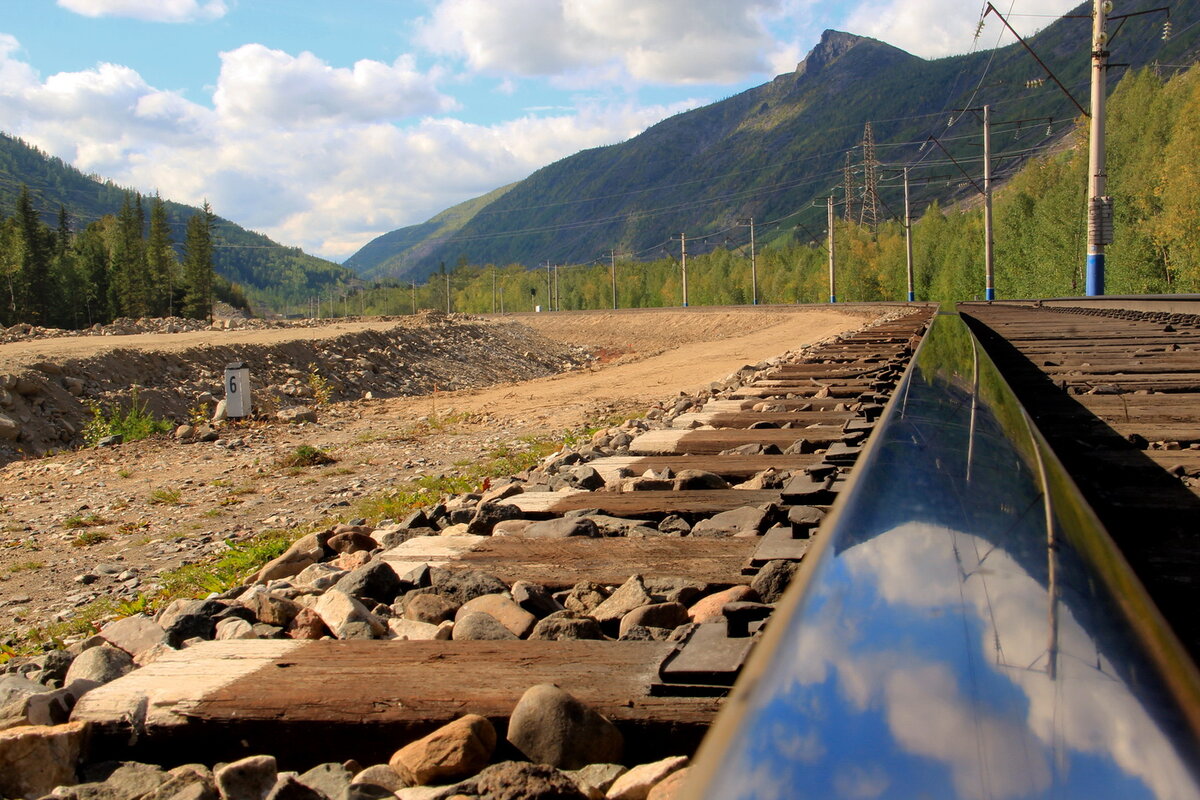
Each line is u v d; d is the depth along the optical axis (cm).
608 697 205
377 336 3228
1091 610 81
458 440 1320
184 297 12431
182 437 1442
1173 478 419
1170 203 4484
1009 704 62
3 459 1352
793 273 12612
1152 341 1103
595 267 17500
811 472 427
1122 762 55
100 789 190
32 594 643
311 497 940
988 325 1664
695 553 360
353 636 285
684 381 2086
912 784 52
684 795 58
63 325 10119
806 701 65
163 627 328
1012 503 119
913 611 80
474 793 172
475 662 229
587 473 579
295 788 171
